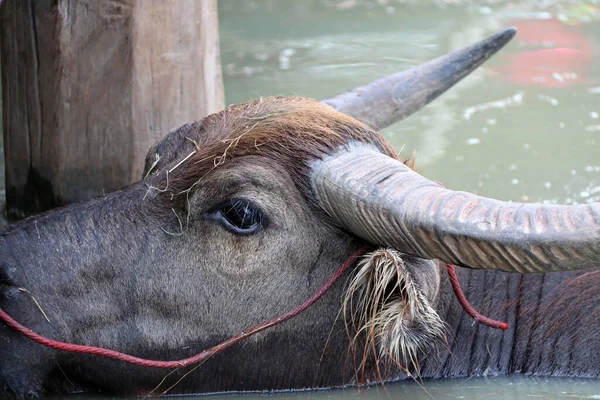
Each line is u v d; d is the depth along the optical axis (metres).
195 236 5.87
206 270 5.89
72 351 5.84
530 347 6.43
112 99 7.40
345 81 10.93
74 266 5.86
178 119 7.55
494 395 6.10
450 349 6.37
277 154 5.82
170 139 6.19
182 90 7.53
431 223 5.28
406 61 11.65
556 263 5.04
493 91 11.09
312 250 5.87
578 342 6.41
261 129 5.91
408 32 12.85
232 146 5.82
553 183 8.81
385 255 5.54
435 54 11.96
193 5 7.47
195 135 6.13
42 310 5.82
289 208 5.79
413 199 5.41
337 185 5.67
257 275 5.88
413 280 5.54
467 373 6.43
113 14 7.25
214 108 7.83
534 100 10.84
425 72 7.60
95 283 5.88
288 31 12.93
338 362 6.15
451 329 6.34
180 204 5.88
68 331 5.87
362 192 5.57
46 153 7.67
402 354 6.15
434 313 5.57
